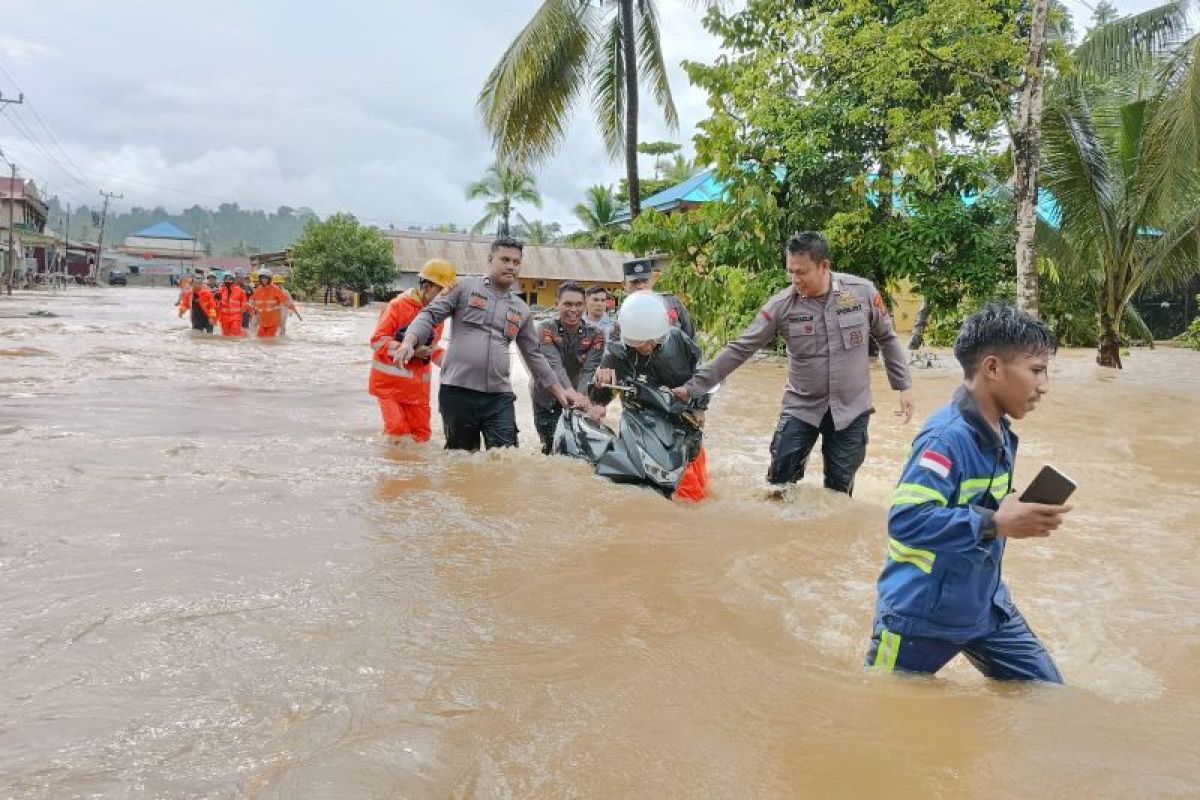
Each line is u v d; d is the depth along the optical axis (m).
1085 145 16.22
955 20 13.02
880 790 2.17
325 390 10.33
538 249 44.66
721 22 17.41
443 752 2.31
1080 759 2.33
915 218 15.34
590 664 2.90
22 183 62.03
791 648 3.12
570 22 16.66
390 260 44.75
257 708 2.52
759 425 9.37
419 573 3.78
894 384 5.83
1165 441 8.32
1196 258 17.84
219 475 5.50
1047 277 22.03
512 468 5.99
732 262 14.80
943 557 2.73
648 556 4.18
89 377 10.65
